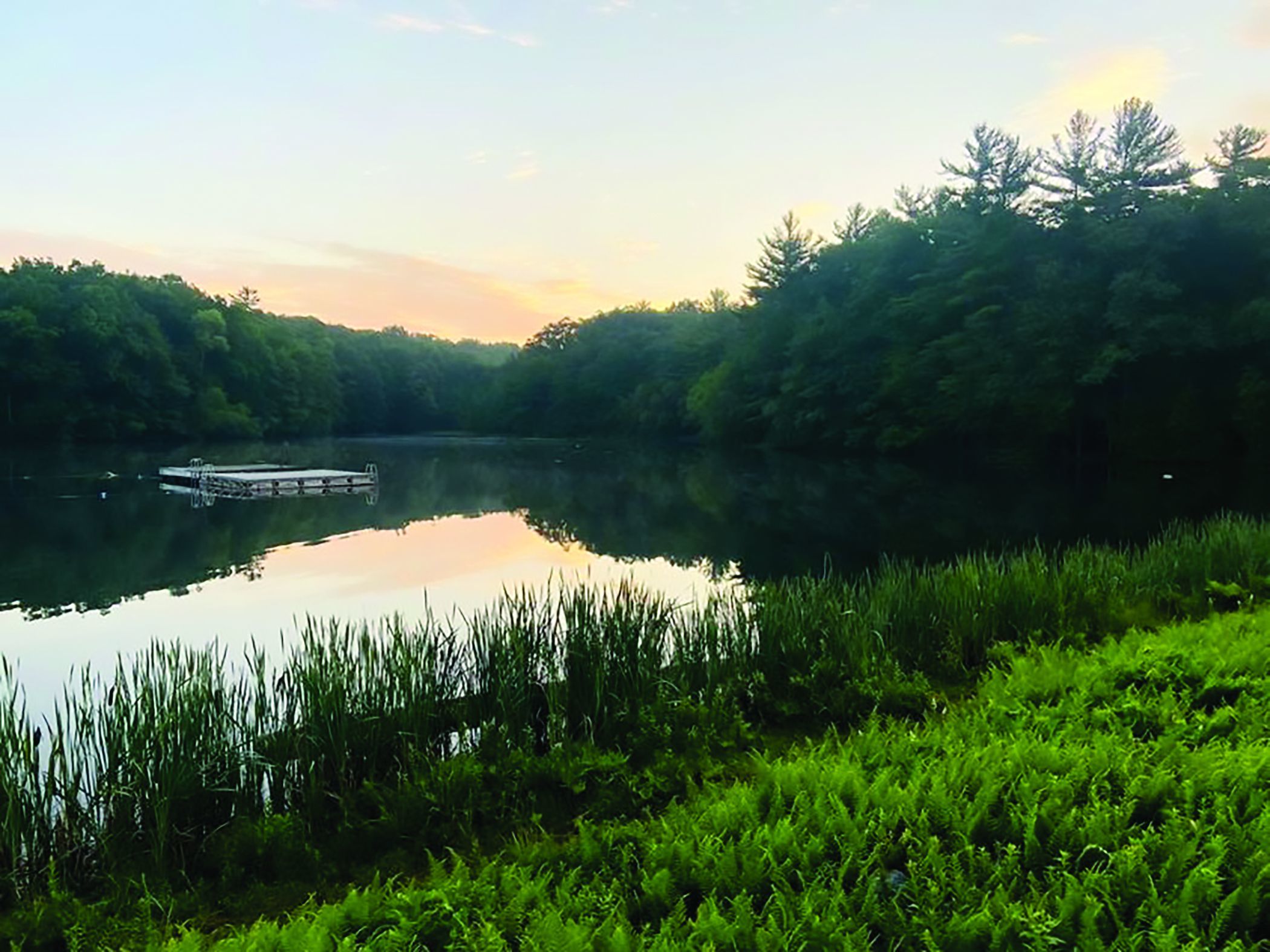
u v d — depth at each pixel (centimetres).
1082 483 2814
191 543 1773
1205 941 295
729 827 389
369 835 483
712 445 5641
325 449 5812
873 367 4259
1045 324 3106
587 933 304
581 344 8525
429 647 615
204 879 454
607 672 628
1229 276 2969
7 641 1040
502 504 2541
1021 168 3562
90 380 5550
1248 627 690
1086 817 365
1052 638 792
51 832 458
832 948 296
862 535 1888
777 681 690
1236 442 3005
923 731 555
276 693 570
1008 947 298
